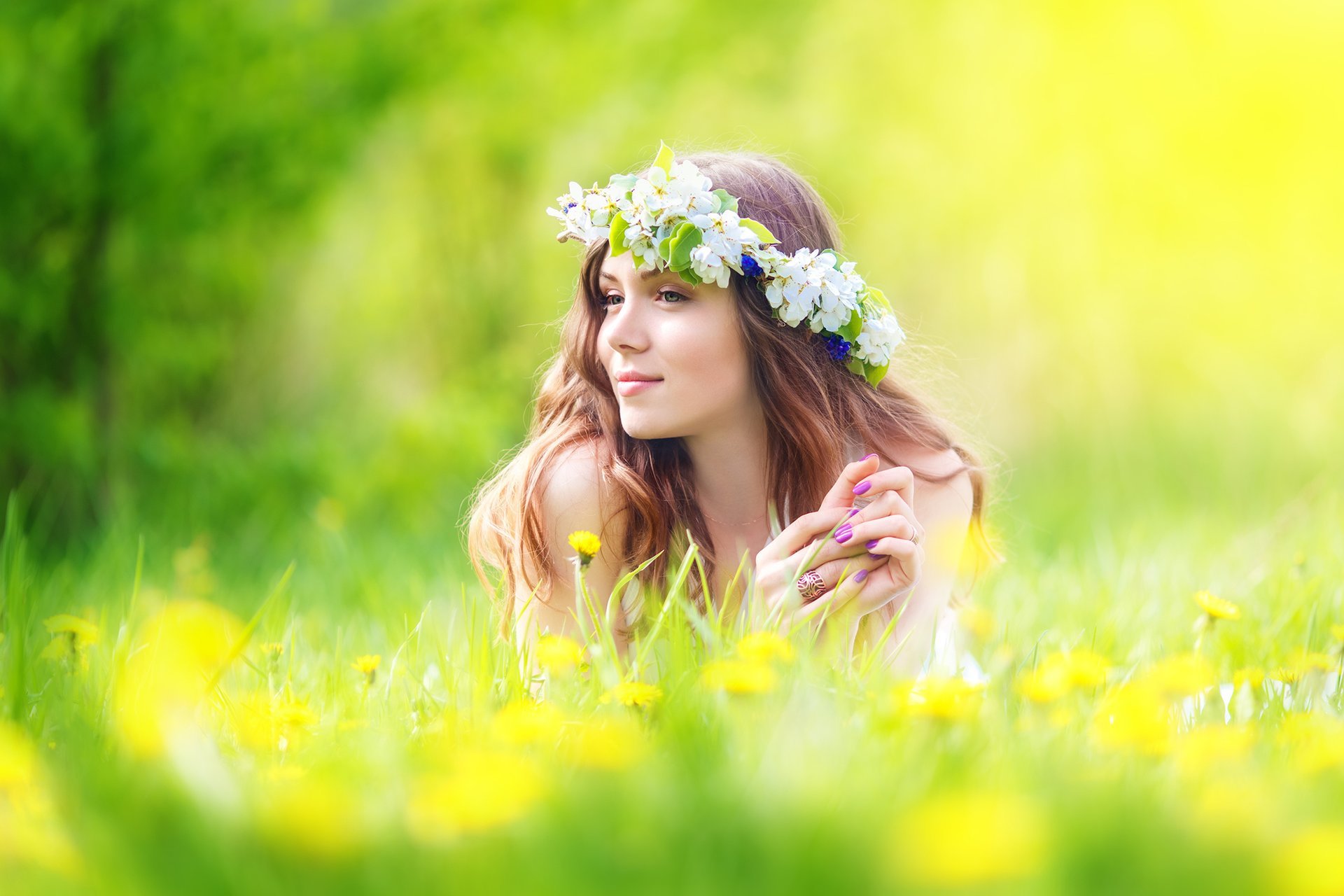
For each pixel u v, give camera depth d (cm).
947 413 348
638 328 254
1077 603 343
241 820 118
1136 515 647
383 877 111
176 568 436
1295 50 1020
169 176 689
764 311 262
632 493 275
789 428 266
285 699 211
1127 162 1038
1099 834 113
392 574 443
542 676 223
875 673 205
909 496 254
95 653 228
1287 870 109
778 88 1031
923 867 104
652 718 185
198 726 168
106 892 111
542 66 889
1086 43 1053
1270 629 301
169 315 793
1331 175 1011
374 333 946
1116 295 1018
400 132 867
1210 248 1028
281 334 897
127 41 679
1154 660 279
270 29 718
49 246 699
